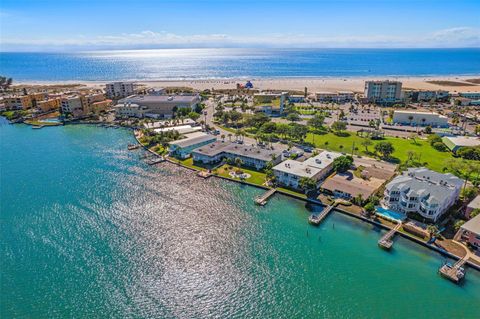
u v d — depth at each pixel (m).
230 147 123.88
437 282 60.41
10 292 57.50
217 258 66.88
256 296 57.00
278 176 101.25
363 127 166.00
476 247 67.88
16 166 116.81
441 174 90.69
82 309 54.06
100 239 73.06
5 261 65.50
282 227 78.25
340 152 127.19
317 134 153.12
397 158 120.62
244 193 95.75
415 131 159.00
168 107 197.00
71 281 60.19
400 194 82.25
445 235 73.06
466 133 153.25
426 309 54.28
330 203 87.62
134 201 90.81
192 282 60.19
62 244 71.19
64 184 101.69
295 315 53.09
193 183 102.62
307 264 65.19
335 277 61.62
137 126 168.75
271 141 142.38
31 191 96.56
